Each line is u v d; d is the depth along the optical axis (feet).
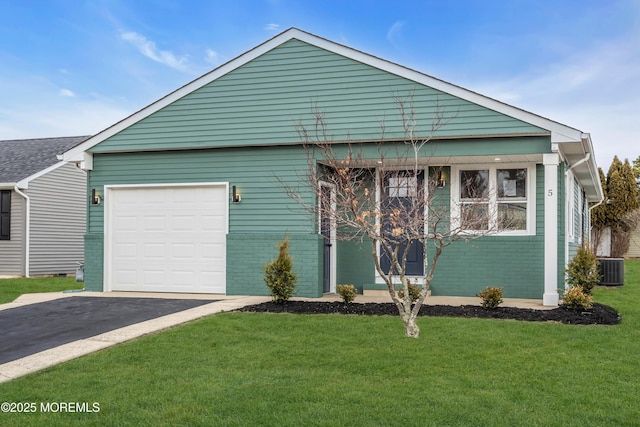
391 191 39.68
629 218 98.07
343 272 41.70
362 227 25.58
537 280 38.47
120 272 42.50
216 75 40.14
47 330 27.61
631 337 25.07
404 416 15.92
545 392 17.90
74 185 71.61
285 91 38.96
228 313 30.55
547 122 34.19
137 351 22.93
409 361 21.17
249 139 39.40
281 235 38.81
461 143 36.24
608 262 51.37
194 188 41.19
